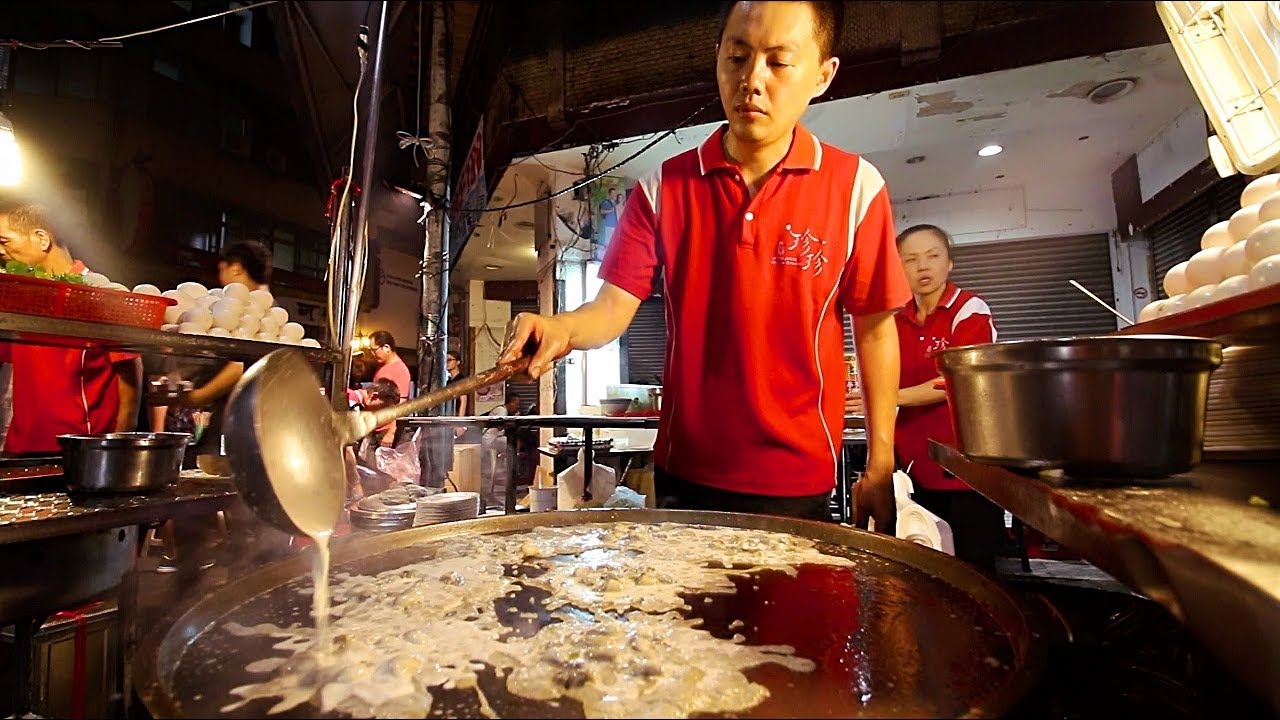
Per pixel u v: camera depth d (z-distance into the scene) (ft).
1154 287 19.57
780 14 4.83
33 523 4.74
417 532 4.61
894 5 13.26
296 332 8.88
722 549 4.38
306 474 3.21
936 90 15.28
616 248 6.00
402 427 13.39
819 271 5.41
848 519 12.88
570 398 22.67
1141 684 3.06
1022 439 3.35
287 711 2.31
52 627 5.55
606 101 16.63
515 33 17.76
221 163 45.98
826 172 5.49
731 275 5.47
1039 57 13.21
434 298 16.14
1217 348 3.28
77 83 38.91
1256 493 2.97
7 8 34.73
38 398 8.75
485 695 2.45
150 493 6.29
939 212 21.97
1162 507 2.60
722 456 5.49
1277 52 5.15
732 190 5.55
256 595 3.52
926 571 3.89
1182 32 5.76
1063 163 19.84
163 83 43.04
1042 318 21.11
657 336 24.68
